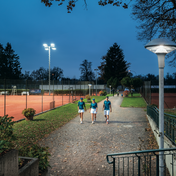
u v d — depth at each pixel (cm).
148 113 1351
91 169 570
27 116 1345
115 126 1164
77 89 4878
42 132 1009
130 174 529
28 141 845
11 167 292
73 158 655
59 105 2541
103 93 4778
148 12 1173
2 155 276
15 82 4275
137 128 1101
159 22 1198
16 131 1010
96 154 690
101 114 1689
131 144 796
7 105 2473
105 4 636
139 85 3953
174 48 488
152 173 521
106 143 817
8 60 7400
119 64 7081
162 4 1134
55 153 704
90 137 916
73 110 1975
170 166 511
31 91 4653
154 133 912
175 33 1187
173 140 554
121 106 2200
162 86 492
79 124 1237
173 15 1145
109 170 561
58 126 1168
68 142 838
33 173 356
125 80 4012
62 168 578
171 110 1608
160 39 493
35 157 398
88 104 2581
